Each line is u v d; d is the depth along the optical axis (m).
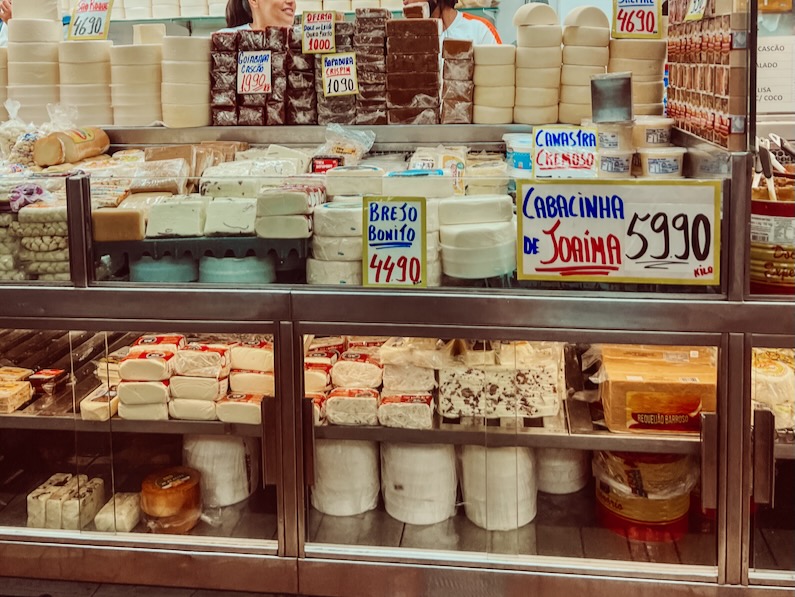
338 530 1.84
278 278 1.76
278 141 2.55
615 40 2.36
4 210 1.75
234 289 1.71
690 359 1.75
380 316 1.67
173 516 1.85
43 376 2.02
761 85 2.21
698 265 1.58
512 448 1.81
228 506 1.94
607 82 1.84
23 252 1.76
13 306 1.76
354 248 1.69
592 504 1.91
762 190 1.66
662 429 1.72
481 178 1.69
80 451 1.97
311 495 1.89
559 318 1.62
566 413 1.83
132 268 1.77
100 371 1.91
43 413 1.94
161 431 1.89
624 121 1.84
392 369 1.85
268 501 1.95
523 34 2.41
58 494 1.90
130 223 1.73
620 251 1.60
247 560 1.78
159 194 1.82
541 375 1.78
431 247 1.67
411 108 2.48
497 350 1.78
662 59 2.37
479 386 1.80
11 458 2.07
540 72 2.41
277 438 1.75
